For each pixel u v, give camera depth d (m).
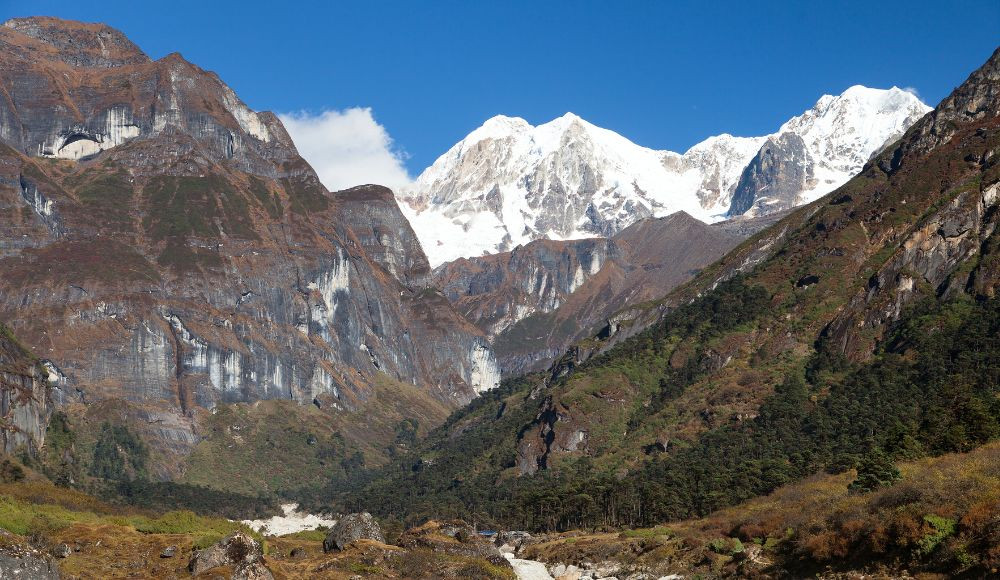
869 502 102.94
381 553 105.25
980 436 139.38
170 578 88.50
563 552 143.62
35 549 81.31
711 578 108.00
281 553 113.94
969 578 82.75
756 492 170.25
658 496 178.50
